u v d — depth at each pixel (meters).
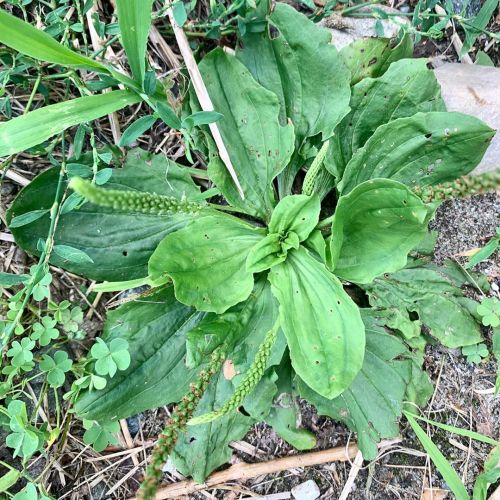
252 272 0.31
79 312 0.35
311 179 0.30
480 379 0.39
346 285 0.39
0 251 0.35
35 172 0.36
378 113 0.34
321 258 0.34
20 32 0.24
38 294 0.30
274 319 0.34
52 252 0.32
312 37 0.33
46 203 0.32
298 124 0.35
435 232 0.37
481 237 0.39
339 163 0.35
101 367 0.31
